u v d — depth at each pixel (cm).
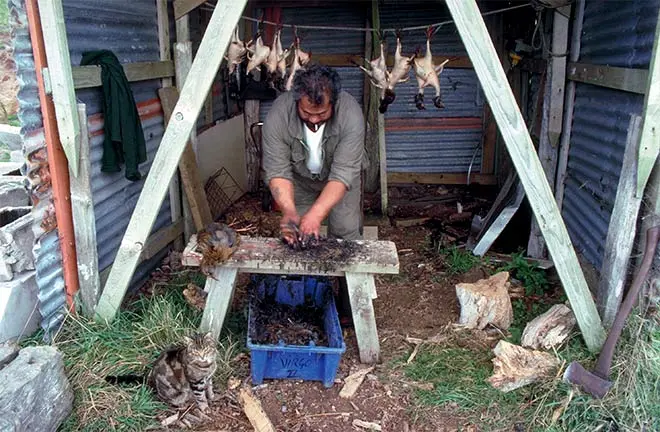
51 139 287
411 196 620
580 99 410
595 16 381
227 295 303
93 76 320
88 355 293
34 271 312
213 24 267
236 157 603
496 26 573
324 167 315
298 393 295
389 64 589
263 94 605
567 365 293
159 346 307
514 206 458
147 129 403
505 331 346
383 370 313
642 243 304
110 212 358
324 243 310
